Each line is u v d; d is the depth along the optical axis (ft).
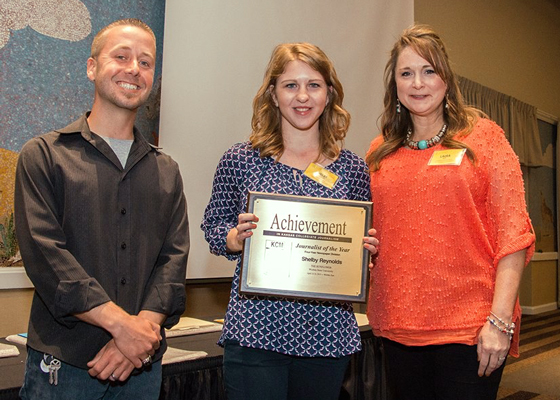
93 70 5.65
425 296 5.67
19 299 8.73
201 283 11.04
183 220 5.79
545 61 30.04
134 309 5.19
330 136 5.74
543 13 29.53
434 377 5.83
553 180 30.68
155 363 5.42
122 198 5.30
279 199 5.22
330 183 5.52
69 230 5.00
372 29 14.19
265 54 11.87
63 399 4.93
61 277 4.71
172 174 5.79
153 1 10.28
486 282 5.60
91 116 5.62
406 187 5.88
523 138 26.53
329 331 5.28
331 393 5.34
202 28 10.78
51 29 9.05
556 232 30.63
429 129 6.15
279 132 5.68
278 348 5.13
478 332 5.48
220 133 11.06
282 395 5.19
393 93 6.35
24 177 5.04
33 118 8.86
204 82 10.81
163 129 10.19
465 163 5.65
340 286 5.20
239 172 5.55
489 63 24.31
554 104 31.12
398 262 5.88
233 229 5.44
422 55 5.81
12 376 6.03
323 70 5.48
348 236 5.26
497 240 5.53
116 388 5.22
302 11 12.62
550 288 29.60
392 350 6.07
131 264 5.23
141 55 5.57
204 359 7.32
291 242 5.20
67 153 5.17
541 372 15.33
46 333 4.97
